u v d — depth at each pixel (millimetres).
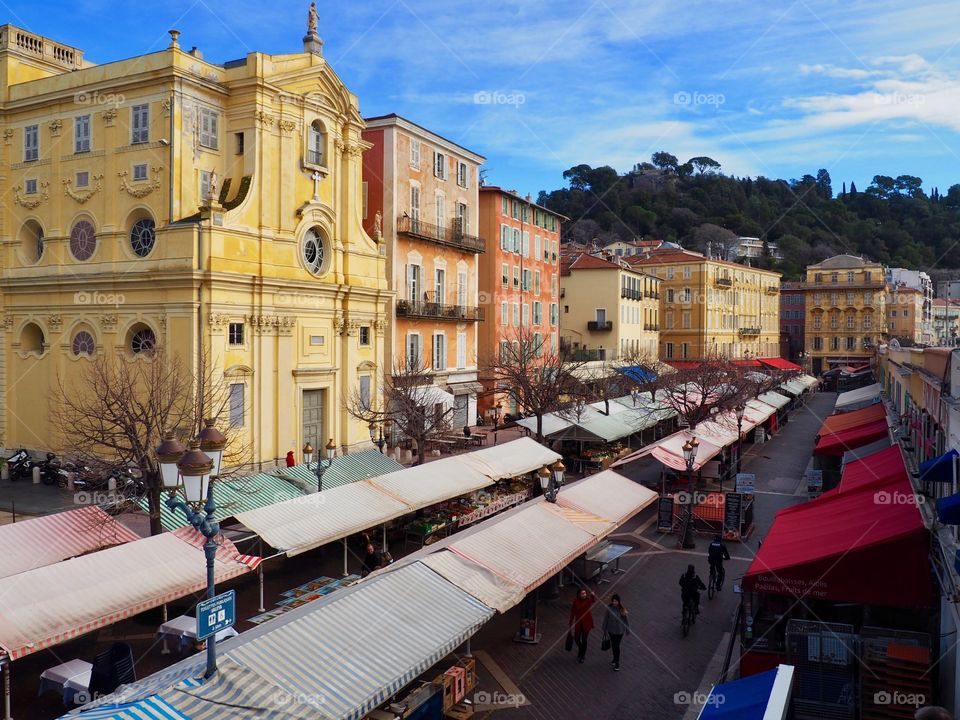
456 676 14703
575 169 143000
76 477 29688
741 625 18000
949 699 12758
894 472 21297
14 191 35812
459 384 51688
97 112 32938
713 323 90312
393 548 25391
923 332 106938
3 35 35688
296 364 34969
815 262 127375
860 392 52094
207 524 10195
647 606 21062
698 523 28938
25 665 16750
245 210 32281
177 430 24953
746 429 41219
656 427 52219
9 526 18219
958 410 13359
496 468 28578
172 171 30922
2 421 36125
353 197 38625
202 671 10461
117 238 32406
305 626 11898
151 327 31172
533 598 18328
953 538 13086
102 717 9133
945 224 131500
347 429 38125
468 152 52375
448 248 50375
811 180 154375
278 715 9797
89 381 27781
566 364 53781
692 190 142625
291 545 18984
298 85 34688
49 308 34188
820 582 14508
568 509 20562
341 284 37219
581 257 76125
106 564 15930
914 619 16812
